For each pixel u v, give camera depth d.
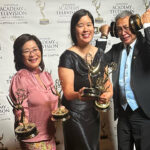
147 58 1.33
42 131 1.50
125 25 1.31
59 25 1.47
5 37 1.44
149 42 1.20
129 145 1.45
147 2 1.56
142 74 1.34
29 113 1.47
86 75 1.48
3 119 1.52
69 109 1.51
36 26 1.46
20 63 1.47
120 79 1.39
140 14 1.56
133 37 1.33
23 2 1.43
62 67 1.49
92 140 1.55
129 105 1.36
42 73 1.49
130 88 1.35
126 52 1.39
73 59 1.47
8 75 1.47
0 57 1.45
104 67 1.47
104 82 1.27
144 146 1.35
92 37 1.48
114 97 1.44
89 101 1.51
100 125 1.63
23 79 1.47
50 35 1.47
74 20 1.45
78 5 1.48
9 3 1.42
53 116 1.27
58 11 1.46
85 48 1.48
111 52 1.49
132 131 1.40
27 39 1.45
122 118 1.44
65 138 1.56
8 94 1.49
